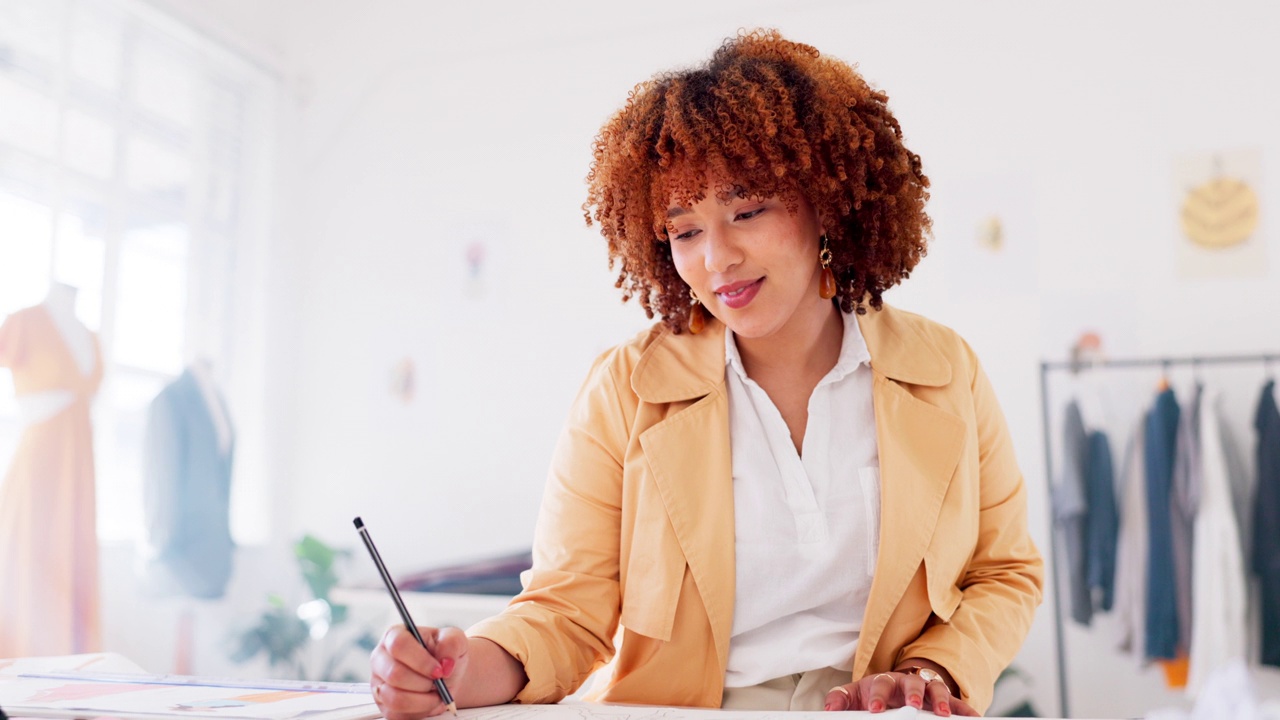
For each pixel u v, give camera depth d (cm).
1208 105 330
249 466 420
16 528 290
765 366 113
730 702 104
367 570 406
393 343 424
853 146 108
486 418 404
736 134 101
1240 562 289
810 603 106
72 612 296
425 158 436
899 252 115
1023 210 344
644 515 108
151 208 390
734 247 103
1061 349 331
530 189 417
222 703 82
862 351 112
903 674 91
